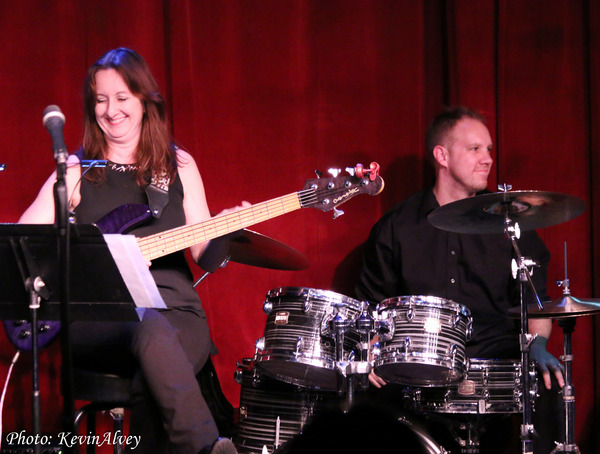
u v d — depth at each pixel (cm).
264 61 849
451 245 782
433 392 669
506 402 660
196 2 834
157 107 646
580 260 846
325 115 858
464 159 783
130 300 494
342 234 863
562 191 843
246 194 842
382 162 864
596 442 840
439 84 877
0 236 480
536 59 849
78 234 478
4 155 801
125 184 624
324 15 861
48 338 548
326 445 204
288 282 856
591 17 830
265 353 645
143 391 530
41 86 808
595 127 829
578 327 852
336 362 627
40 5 809
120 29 809
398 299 654
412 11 864
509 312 689
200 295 829
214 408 680
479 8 846
